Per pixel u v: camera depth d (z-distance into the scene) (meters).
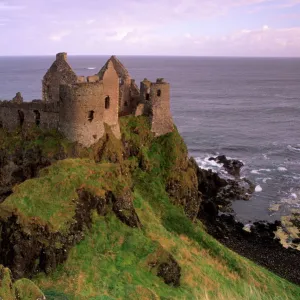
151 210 56.78
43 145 54.81
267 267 60.03
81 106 53.16
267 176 99.56
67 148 53.25
